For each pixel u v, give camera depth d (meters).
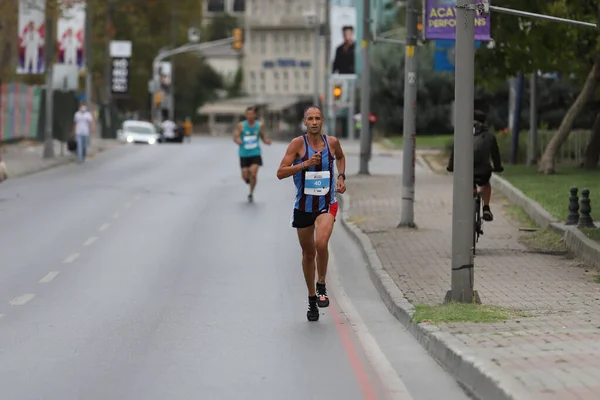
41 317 33.91
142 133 179.88
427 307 32.75
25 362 27.44
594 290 36.62
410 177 54.75
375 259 44.25
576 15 75.81
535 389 21.02
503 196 69.88
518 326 29.27
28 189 81.44
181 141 199.75
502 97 167.12
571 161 101.94
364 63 91.62
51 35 118.56
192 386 24.83
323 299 33.22
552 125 150.62
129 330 31.86
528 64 84.00
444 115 184.62
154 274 43.00
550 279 39.22
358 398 23.64
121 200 72.88
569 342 26.31
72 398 23.75
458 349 25.73
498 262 43.59
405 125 54.84
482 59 83.62
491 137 48.53
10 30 139.50
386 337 30.72
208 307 35.94
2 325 32.56
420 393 23.97
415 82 54.59
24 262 45.84
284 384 25.00
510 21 77.88
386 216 60.59
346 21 139.50
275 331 31.81
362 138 92.50
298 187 32.75
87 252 48.91
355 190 77.31
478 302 33.94
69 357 28.05
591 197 62.16
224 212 65.56
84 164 112.62
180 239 53.59
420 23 54.69
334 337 30.77
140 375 25.98
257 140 71.50
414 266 42.31
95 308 35.59
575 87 146.12
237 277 42.47
